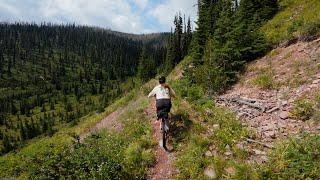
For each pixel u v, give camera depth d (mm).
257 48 17125
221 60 16125
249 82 14258
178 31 91062
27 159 12461
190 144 9383
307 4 22312
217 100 12898
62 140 18031
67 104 198750
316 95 10430
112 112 24828
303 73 12773
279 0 27094
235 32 17156
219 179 7688
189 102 13078
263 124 9797
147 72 93375
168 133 10391
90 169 8391
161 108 9828
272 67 14844
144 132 11234
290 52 15391
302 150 7586
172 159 9133
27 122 173125
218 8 33750
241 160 8148
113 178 8336
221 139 9297
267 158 7883
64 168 8844
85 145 10078
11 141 148125
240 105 11820
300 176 6891
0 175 12820
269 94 12320
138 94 26312
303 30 16422
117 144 10305
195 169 8195
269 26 22047
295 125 9273
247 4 24672
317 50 14211
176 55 79938
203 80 15320
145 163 9156
